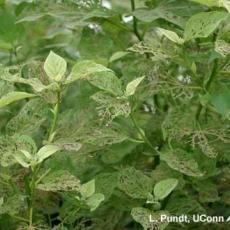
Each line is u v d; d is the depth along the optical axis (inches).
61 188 49.3
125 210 57.8
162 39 57.1
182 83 56.4
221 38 53.1
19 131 53.5
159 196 52.4
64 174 50.4
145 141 55.2
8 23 62.2
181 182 55.4
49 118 58.2
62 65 49.5
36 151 50.3
